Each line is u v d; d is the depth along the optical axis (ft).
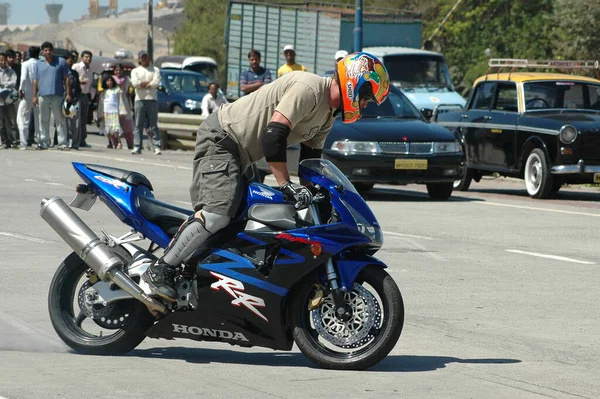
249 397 39.06
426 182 112.27
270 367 44.27
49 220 45.14
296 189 41.39
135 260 44.73
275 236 42.55
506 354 47.55
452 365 45.11
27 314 54.03
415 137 111.45
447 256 75.61
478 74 300.20
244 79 148.46
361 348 43.45
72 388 39.93
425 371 43.88
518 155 122.42
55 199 45.42
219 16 478.18
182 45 479.82
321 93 42.19
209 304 43.45
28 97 163.22
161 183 121.70
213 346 48.73
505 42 305.94
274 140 41.42
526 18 305.32
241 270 42.96
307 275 43.06
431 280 66.13
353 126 112.57
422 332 51.80
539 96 124.77
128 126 177.17
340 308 42.55
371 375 42.88
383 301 42.80
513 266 71.97
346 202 42.34
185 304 43.78
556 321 55.01
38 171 132.36
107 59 293.02
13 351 46.29
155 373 42.73
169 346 48.49
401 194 122.42
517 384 42.16
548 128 117.60
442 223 94.12
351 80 41.98
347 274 42.45
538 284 65.46
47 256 72.43
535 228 91.66
